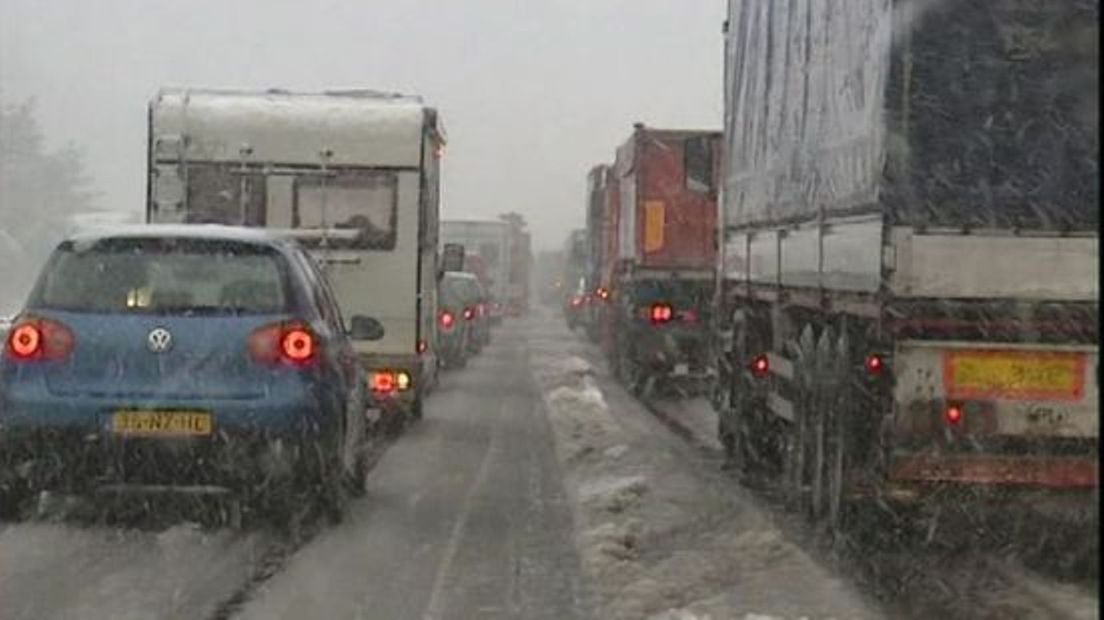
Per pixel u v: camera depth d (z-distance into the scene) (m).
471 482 14.88
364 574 10.21
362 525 12.13
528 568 10.53
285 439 11.05
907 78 10.35
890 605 9.59
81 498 12.52
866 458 10.95
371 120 18.59
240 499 12.25
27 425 10.91
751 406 15.69
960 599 9.78
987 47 10.38
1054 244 10.33
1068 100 10.35
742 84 16.48
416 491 14.17
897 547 11.52
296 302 11.41
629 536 11.66
